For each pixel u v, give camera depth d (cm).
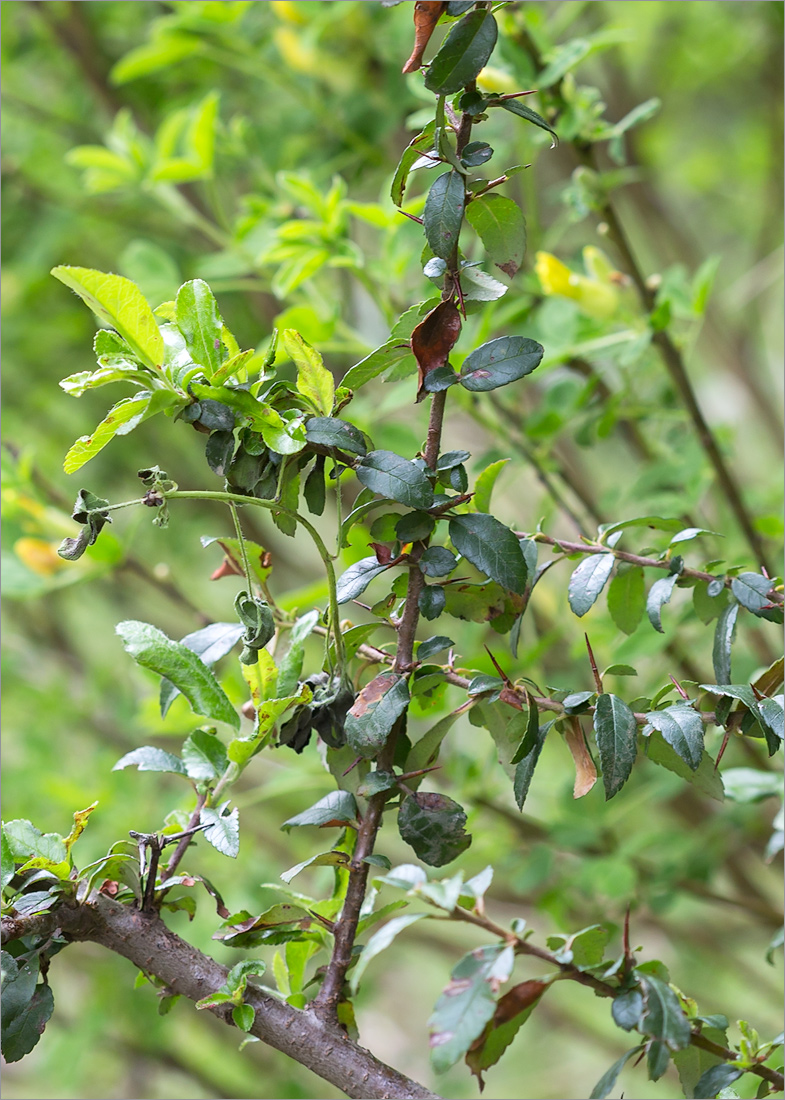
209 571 269
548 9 229
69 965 223
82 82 226
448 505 99
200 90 212
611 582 108
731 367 243
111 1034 228
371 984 229
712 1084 100
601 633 152
